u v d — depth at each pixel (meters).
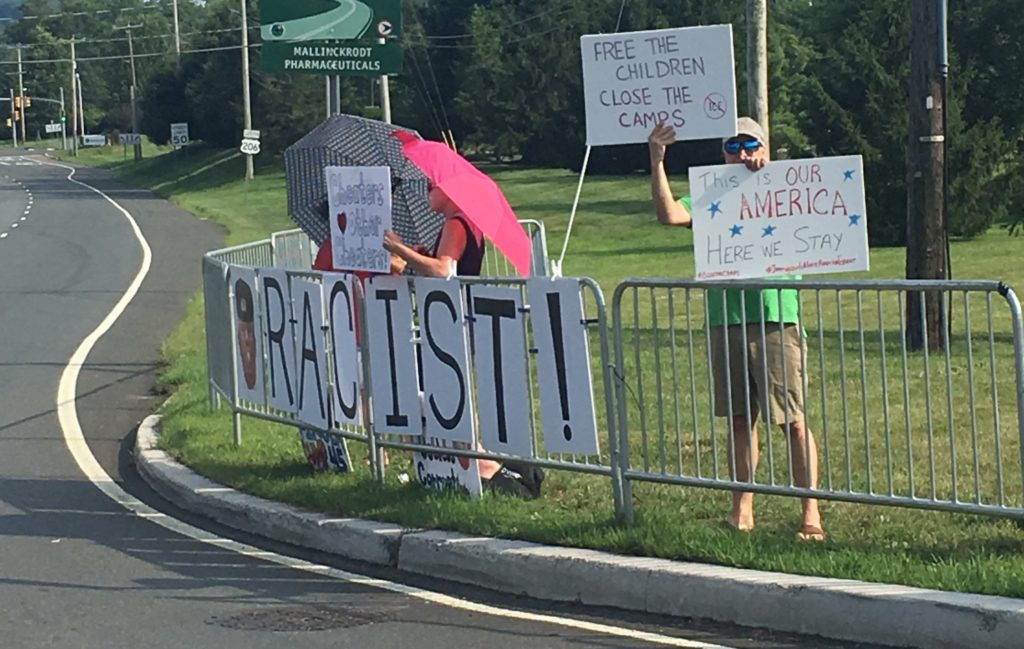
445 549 7.05
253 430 10.41
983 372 11.89
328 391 8.69
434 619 6.34
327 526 7.64
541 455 7.69
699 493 7.97
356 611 6.50
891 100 31.89
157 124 91.06
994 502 7.41
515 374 7.45
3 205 56.50
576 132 57.06
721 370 7.05
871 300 17.77
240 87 78.19
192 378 13.23
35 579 7.12
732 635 5.98
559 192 49.69
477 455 7.70
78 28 165.25
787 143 34.97
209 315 11.19
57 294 22.64
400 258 8.20
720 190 6.79
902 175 31.75
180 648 5.97
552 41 57.59
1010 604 5.56
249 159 67.19
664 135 7.14
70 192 69.00
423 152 8.55
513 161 64.44
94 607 6.61
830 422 9.85
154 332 17.84
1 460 10.33
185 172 78.25
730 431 6.93
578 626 6.18
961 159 31.44
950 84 31.77
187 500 8.78
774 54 43.88
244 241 34.81
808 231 6.79
